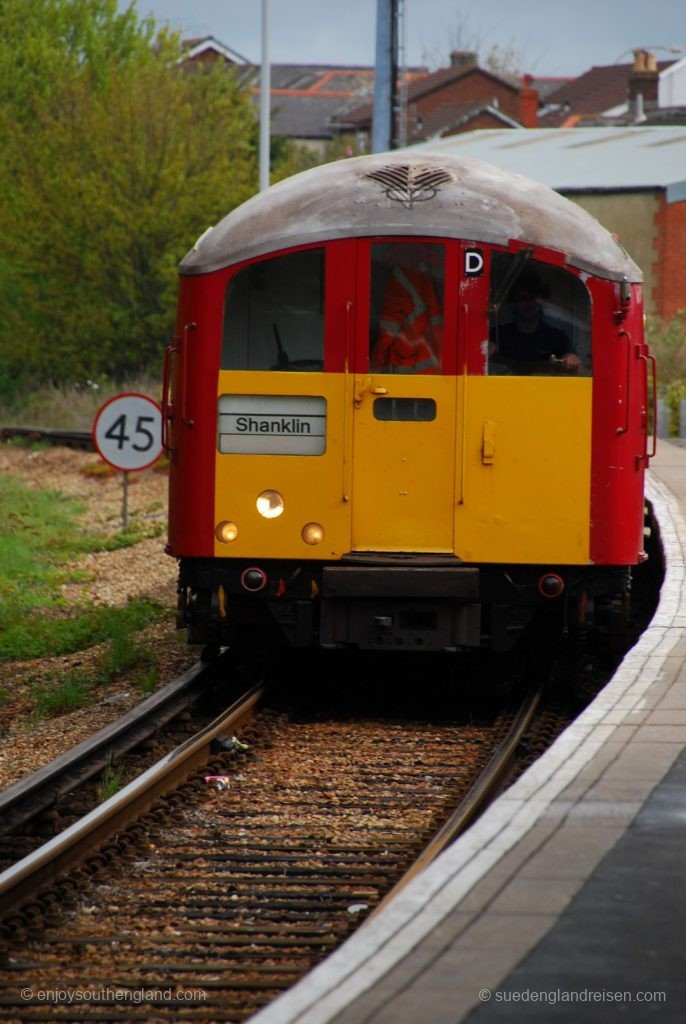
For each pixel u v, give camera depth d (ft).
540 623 115.44
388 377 106.93
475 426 107.04
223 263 107.14
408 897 53.83
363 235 106.73
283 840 83.46
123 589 179.52
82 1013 61.16
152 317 394.93
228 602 112.98
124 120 396.57
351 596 107.14
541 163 462.60
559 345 106.83
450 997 45.01
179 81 410.11
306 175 112.98
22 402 402.52
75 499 259.60
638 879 55.72
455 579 106.22
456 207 107.14
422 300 107.14
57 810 89.92
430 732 109.19
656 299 411.75
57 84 427.33
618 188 412.77
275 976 64.59
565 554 107.24
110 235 389.80
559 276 106.63
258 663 121.49
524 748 101.40
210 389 107.76
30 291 408.67
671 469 213.05
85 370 412.16
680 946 49.11
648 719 81.51
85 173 399.85
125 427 197.16
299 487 107.76
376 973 46.83
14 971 65.72
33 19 487.20
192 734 108.58
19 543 206.28
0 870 79.87
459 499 107.14
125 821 84.74
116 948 68.33
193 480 108.37
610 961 47.80
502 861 57.93
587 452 106.93
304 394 107.45
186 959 66.95
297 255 107.24
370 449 107.55
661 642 102.53
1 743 116.57
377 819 87.45
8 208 407.64
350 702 119.65
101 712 121.70
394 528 107.65
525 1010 44.14
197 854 80.74
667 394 292.40
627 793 67.41
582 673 128.77
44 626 156.46
